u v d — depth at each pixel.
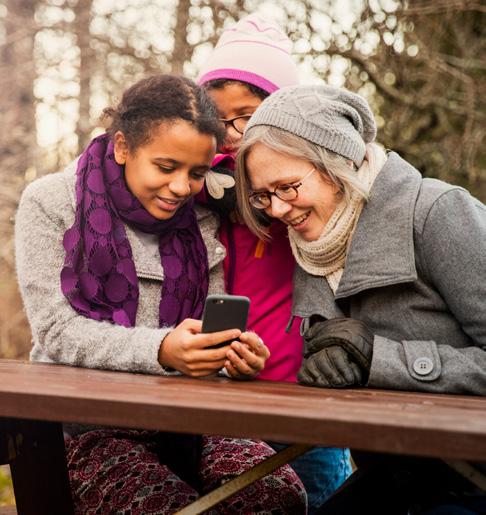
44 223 2.00
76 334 1.85
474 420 1.12
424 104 5.71
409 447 1.06
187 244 2.16
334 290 1.97
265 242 2.26
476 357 1.74
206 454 1.87
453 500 1.68
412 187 1.88
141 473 1.73
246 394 1.40
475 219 1.81
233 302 1.73
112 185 2.04
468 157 5.74
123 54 5.78
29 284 1.95
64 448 1.77
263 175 1.89
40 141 6.20
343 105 1.93
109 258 1.98
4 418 1.61
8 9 6.14
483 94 5.80
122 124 1.99
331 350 1.75
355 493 1.66
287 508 1.71
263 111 1.90
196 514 1.40
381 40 5.45
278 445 2.22
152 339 1.78
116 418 1.21
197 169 1.98
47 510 1.71
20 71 6.14
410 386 1.71
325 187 1.90
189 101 1.94
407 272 1.81
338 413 1.14
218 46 2.53
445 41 5.97
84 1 5.87
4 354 5.88
